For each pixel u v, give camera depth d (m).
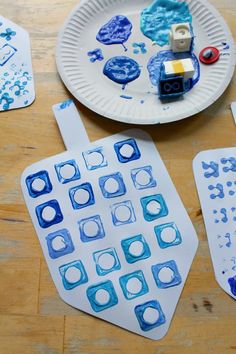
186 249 0.78
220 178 0.81
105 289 0.77
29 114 0.86
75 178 0.82
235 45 0.87
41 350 0.75
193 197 0.81
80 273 0.78
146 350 0.75
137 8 0.90
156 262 0.78
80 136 0.84
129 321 0.76
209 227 0.79
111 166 0.83
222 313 0.76
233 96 0.86
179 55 0.87
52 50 0.90
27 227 0.81
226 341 0.75
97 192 0.82
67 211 0.81
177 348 0.75
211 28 0.88
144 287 0.77
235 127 0.84
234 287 0.76
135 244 0.79
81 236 0.80
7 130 0.86
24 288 0.78
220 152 0.83
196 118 0.85
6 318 0.77
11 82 0.88
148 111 0.83
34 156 0.84
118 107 0.84
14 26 0.91
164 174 0.82
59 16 0.92
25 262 0.79
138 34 0.89
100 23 0.89
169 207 0.81
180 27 0.85
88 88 0.85
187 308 0.76
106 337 0.76
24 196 0.82
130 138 0.84
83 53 0.88
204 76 0.85
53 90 0.88
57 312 0.77
